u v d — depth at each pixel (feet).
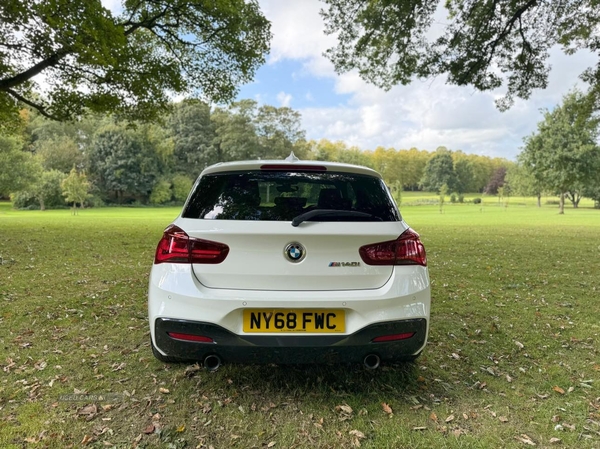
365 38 35.88
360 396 8.33
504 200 267.80
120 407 7.80
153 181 203.51
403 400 8.20
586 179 126.72
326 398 8.23
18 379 8.89
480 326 13.16
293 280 7.19
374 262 7.40
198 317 7.08
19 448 6.45
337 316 7.25
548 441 6.88
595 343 11.70
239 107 249.75
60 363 9.76
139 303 15.15
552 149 130.00
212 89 44.60
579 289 18.66
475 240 39.27
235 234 7.12
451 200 248.52
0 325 12.40
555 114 130.21
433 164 377.91
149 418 7.44
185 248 7.36
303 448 6.64
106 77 32.24
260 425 7.27
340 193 8.05
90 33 25.27
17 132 42.73
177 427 7.14
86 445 6.57
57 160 187.62
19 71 30.68
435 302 16.12
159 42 42.01
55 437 6.77
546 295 17.48
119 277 19.75
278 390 8.53
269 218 7.35
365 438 6.92
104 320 13.10
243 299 7.04
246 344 7.07
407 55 36.14
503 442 6.82
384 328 7.26
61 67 30.19
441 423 7.39
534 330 12.80
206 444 6.70
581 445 6.77
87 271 21.11
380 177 8.59
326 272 7.24
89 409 7.67
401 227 7.80
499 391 8.67
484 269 23.56
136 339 11.44
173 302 7.22
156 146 207.31
